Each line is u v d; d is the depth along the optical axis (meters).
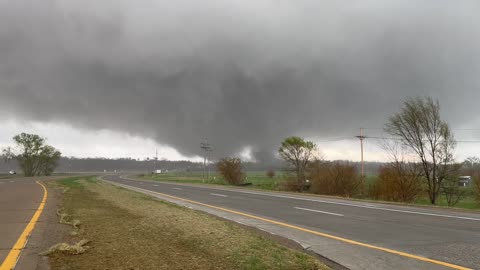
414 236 10.12
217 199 22.86
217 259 6.63
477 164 35.31
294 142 48.44
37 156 98.94
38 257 6.33
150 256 6.65
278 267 6.33
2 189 27.12
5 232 8.71
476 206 33.78
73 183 40.12
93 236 8.42
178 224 10.45
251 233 9.57
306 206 18.66
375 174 39.50
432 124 34.25
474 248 8.53
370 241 9.40
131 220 11.16
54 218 11.28
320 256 7.80
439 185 34.38
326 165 43.88
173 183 48.75
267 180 67.94
